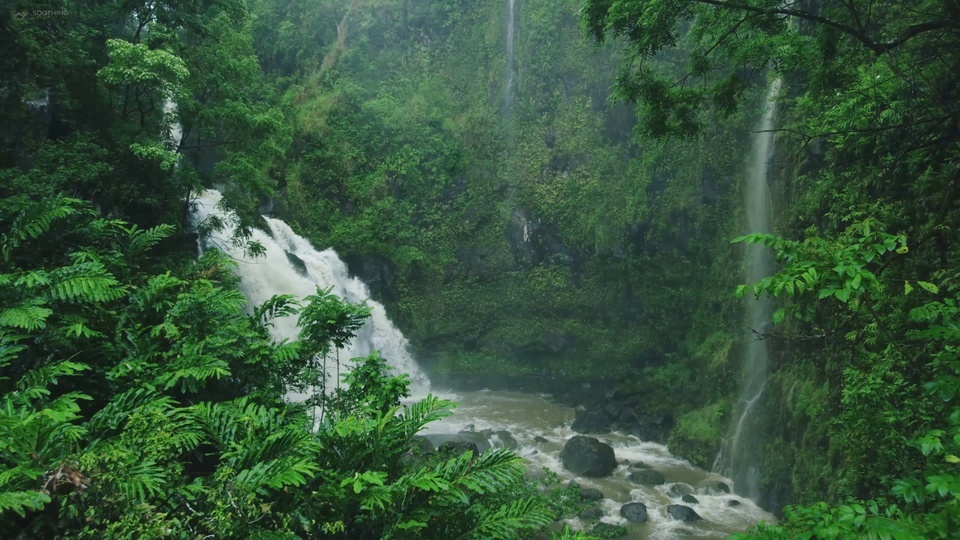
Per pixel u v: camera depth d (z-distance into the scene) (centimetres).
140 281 906
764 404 1560
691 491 1538
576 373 2419
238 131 1420
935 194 989
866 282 347
